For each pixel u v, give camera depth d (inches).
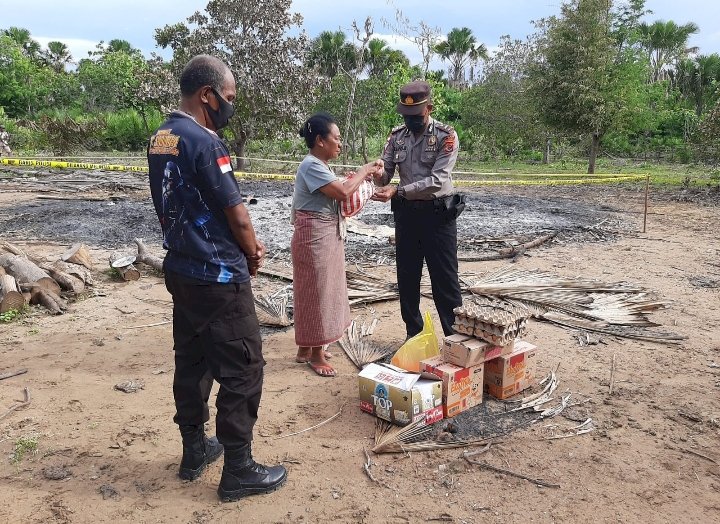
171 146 108.0
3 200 517.0
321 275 171.6
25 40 2554.1
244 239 112.7
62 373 177.3
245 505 117.5
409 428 141.9
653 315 236.2
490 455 135.8
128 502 117.9
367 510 115.9
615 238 394.0
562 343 204.8
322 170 163.2
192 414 121.8
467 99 1362.0
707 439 143.6
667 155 1307.8
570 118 901.8
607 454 136.4
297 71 794.2
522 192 674.2
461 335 158.7
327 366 179.8
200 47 772.0
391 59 1072.8
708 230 426.6
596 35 864.9
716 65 1674.5
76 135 1108.5
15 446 137.0
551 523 112.3
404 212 183.2
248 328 115.5
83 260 292.0
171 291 115.8
